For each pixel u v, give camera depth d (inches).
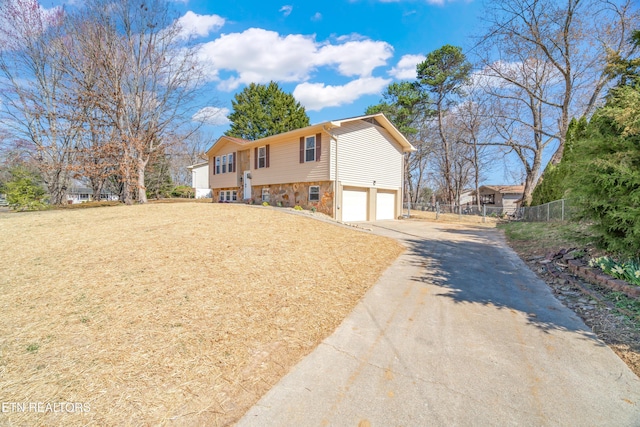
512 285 192.7
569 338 122.6
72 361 99.4
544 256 254.5
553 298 167.8
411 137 1187.9
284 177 612.4
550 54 629.0
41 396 83.5
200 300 149.4
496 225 573.0
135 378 93.0
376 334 128.5
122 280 168.7
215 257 216.4
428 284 195.0
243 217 381.4
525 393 90.1
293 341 121.0
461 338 124.5
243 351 111.6
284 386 94.2
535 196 676.1
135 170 684.1
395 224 556.7
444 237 393.1
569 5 569.6
